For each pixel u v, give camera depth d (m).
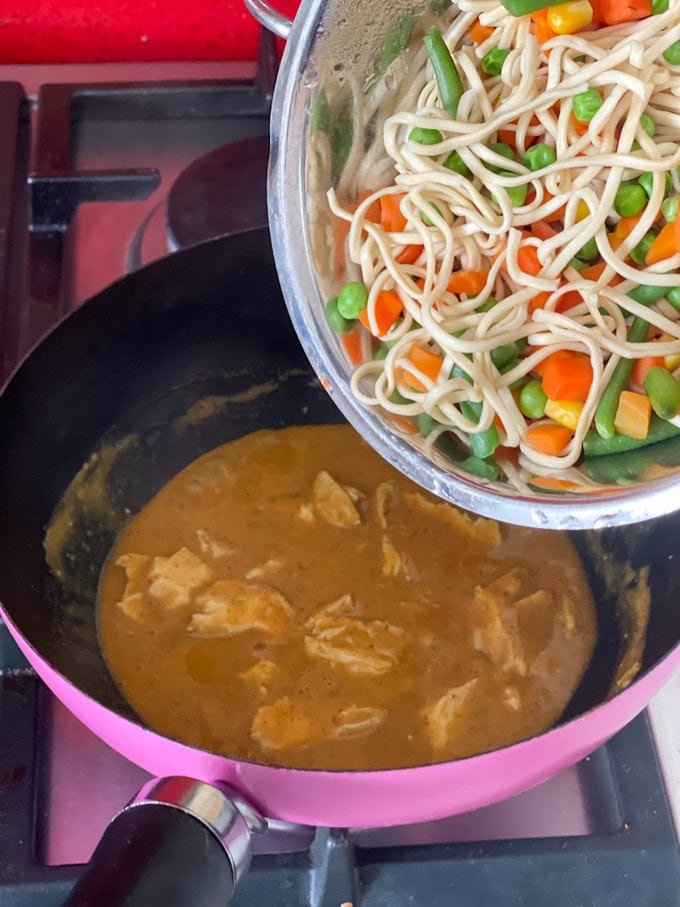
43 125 0.39
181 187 0.36
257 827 0.21
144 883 0.18
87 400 0.31
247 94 0.41
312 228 0.25
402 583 0.32
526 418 0.26
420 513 0.34
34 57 0.44
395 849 0.24
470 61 0.26
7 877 0.23
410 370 0.26
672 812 0.25
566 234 0.25
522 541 0.34
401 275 0.26
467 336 0.26
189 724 0.29
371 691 0.29
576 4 0.24
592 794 0.26
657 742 0.27
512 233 0.26
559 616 0.31
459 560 0.33
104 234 0.37
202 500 0.35
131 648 0.31
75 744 0.26
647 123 0.25
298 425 0.37
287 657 0.30
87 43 0.43
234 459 0.36
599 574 0.32
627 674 0.27
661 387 0.23
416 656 0.30
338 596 0.32
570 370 0.25
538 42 0.25
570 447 0.25
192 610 0.31
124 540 0.34
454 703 0.28
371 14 0.23
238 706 0.29
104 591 0.32
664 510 0.22
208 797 0.20
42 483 0.30
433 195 0.27
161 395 0.34
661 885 0.24
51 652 0.28
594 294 0.25
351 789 0.20
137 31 0.43
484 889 0.24
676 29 0.24
